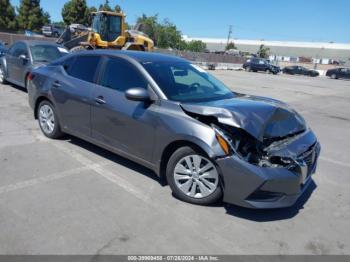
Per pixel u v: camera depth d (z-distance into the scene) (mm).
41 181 3973
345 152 6305
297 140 3660
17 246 2770
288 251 2990
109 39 18359
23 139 5406
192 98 4000
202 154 3492
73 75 4957
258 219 3469
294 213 3680
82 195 3701
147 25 24125
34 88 5578
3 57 10125
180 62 4742
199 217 3412
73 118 4891
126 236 3008
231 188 3314
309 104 12766
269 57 98562
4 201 3463
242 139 3354
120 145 4250
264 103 4074
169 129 3623
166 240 2994
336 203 4008
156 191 3906
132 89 3801
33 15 50781
